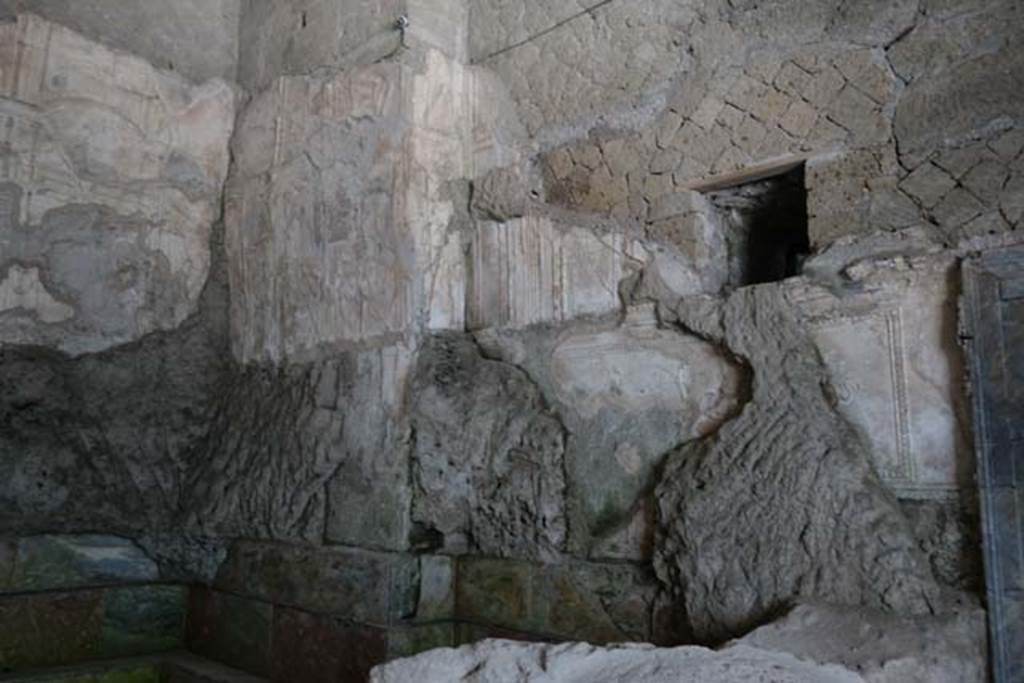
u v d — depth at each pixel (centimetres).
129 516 385
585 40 323
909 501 227
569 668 179
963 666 200
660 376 282
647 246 291
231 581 375
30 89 375
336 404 351
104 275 390
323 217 373
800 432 241
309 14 397
